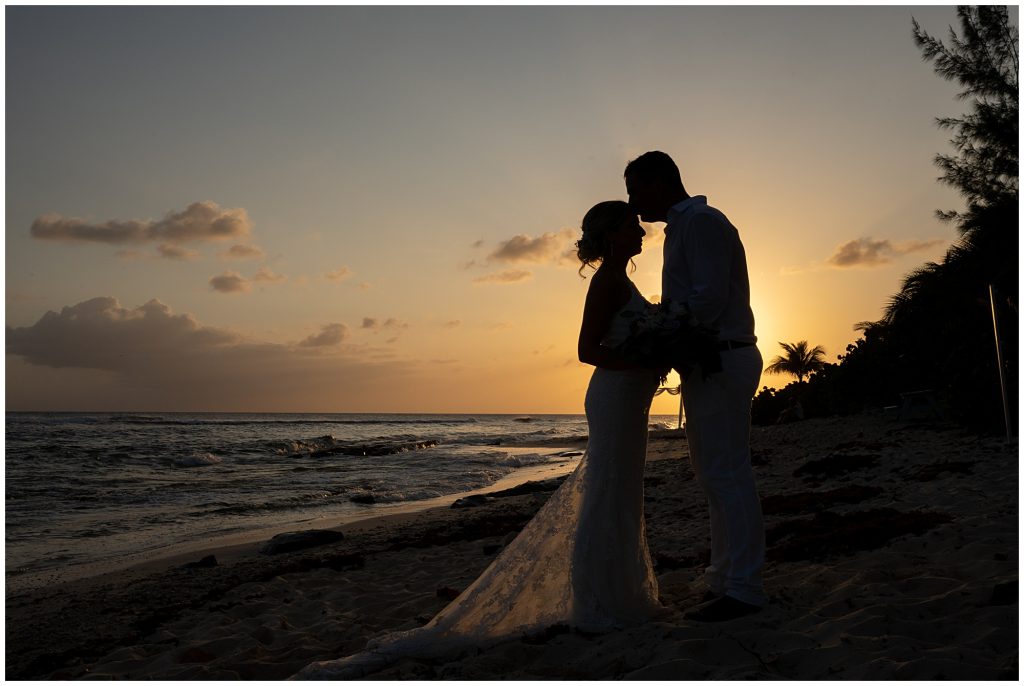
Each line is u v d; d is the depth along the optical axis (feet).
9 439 109.70
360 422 337.11
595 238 10.59
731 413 10.57
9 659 13.17
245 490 51.47
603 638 10.05
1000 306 37.81
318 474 65.51
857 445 44.32
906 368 74.64
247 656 12.10
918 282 72.23
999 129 69.05
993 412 41.19
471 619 10.43
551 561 10.78
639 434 10.94
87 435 130.00
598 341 10.65
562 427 270.46
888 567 13.19
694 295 10.06
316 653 12.05
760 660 9.03
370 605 15.56
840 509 21.40
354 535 27.99
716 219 10.25
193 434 147.02
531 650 9.73
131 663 12.14
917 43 73.10
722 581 11.32
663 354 9.83
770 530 18.29
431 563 20.26
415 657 9.89
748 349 10.64
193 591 18.34
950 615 10.18
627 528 10.85
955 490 21.86
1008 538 14.37
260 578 19.42
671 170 10.88
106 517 38.60
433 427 260.21
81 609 16.85
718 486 10.73
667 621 10.70
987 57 70.85
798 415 90.22
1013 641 9.03
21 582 22.91
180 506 42.96
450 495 47.98
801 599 11.59
